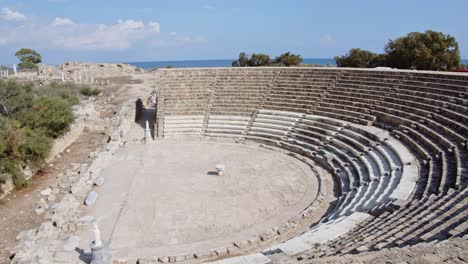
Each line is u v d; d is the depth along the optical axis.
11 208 21.89
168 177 25.58
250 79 42.50
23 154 26.25
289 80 40.81
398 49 56.88
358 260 8.72
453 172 17.53
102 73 100.25
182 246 16.55
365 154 25.42
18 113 31.33
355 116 31.64
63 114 33.62
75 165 29.67
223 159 29.83
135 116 44.41
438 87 28.08
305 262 9.30
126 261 15.15
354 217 15.87
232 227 18.41
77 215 19.47
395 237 11.45
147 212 20.05
